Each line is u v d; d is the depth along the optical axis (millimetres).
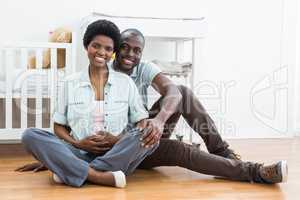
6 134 2322
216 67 3121
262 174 1714
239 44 3154
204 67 3098
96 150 1720
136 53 1875
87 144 1702
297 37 3240
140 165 1919
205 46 3088
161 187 1665
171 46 3035
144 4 2982
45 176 1822
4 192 1566
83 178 1642
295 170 2002
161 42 3014
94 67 1775
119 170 1687
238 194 1578
